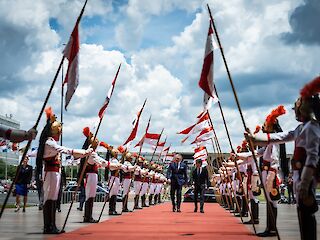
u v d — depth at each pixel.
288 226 12.17
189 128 19.84
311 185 5.41
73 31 8.52
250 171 12.79
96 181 13.03
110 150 15.82
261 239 8.91
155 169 26.77
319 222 13.88
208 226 11.90
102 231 10.31
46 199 9.82
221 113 10.64
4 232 10.06
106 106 12.09
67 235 9.43
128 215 16.53
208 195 33.22
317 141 5.37
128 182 18.98
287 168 9.44
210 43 8.98
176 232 10.21
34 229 10.79
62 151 9.81
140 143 20.59
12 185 6.75
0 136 6.46
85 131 12.73
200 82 9.04
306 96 5.62
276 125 8.86
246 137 6.62
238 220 14.26
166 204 29.19
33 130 6.55
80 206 19.72
